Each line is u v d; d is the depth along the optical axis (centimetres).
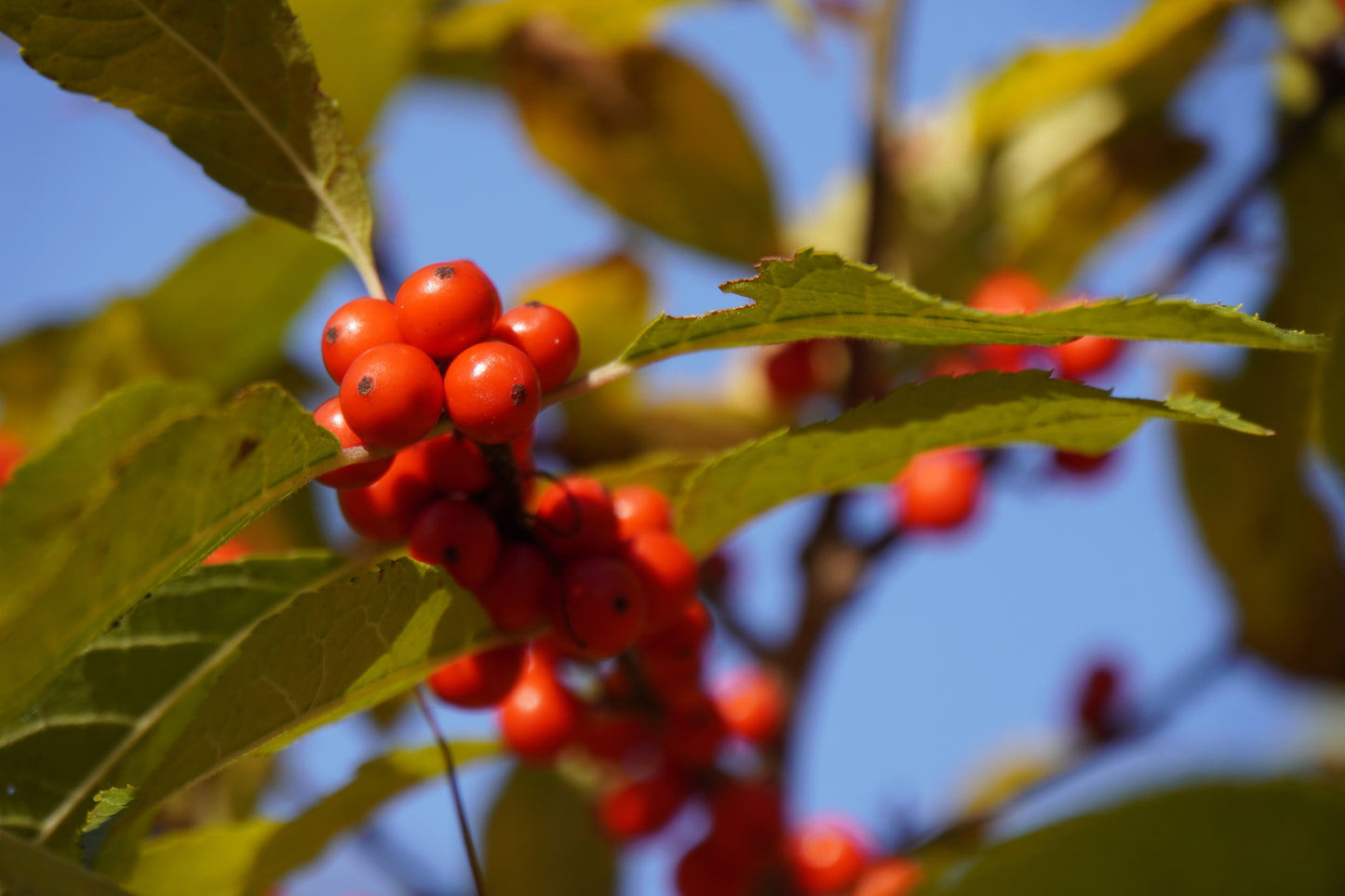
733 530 37
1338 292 48
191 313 47
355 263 35
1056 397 34
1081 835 31
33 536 32
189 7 34
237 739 34
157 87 34
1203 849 31
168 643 35
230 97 35
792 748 46
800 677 46
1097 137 55
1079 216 54
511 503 35
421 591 34
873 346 47
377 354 33
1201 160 54
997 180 55
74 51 34
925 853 43
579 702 39
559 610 35
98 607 32
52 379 48
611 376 34
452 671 35
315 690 34
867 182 47
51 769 34
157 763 34
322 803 37
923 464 48
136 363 48
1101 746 48
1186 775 31
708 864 43
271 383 32
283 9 34
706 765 42
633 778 43
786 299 33
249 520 33
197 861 36
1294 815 31
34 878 31
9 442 44
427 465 35
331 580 36
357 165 35
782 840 42
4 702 32
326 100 35
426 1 46
